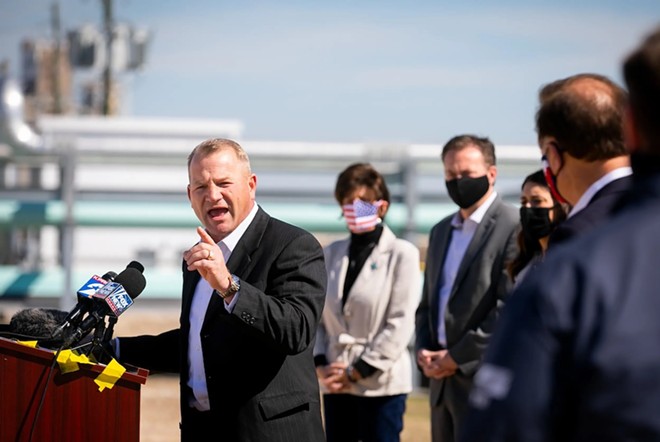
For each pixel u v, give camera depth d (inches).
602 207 104.3
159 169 651.5
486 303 210.1
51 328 148.5
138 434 137.8
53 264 665.0
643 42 76.2
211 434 152.6
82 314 143.7
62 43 1369.3
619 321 70.1
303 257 154.3
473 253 212.2
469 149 215.2
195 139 694.5
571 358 70.9
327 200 484.1
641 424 68.6
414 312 229.8
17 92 701.3
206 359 152.1
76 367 136.1
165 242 728.3
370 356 225.8
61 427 135.6
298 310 148.2
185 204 493.7
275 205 479.5
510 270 187.5
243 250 155.2
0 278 500.1
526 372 71.6
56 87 1382.9
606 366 69.5
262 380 151.7
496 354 73.9
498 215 213.9
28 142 681.6
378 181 235.1
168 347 165.8
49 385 135.3
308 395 155.6
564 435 71.7
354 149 467.5
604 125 104.4
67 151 473.7
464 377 209.2
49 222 476.1
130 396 137.6
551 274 73.2
